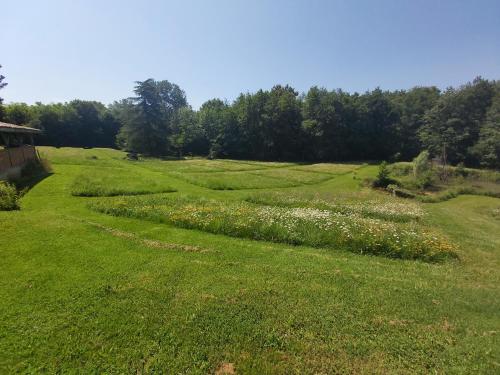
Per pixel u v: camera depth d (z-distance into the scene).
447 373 4.56
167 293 6.46
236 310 5.92
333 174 41.25
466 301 6.77
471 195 32.50
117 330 5.23
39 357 4.62
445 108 61.94
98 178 24.12
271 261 8.63
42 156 33.47
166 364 4.56
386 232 11.12
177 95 103.62
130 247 9.07
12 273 7.04
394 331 5.50
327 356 4.85
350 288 7.06
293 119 68.19
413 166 42.19
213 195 21.58
